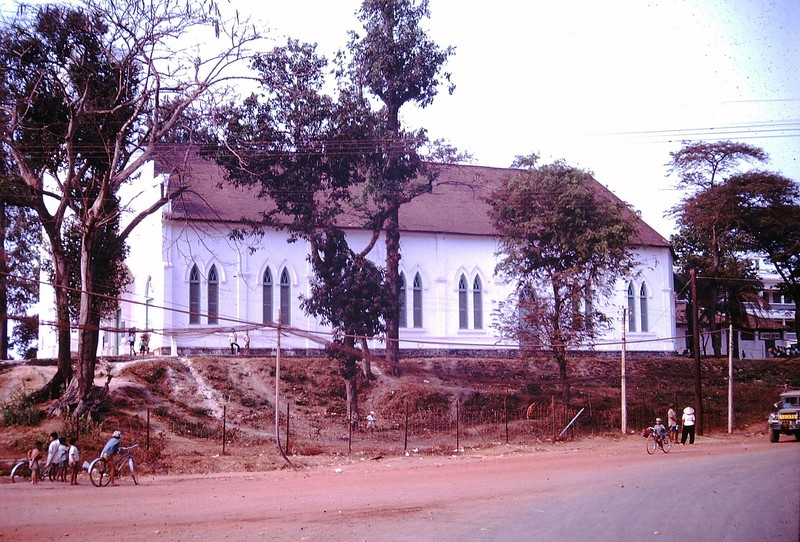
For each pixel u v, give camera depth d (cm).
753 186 6944
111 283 4428
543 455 3544
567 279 4734
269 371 4866
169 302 5003
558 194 4862
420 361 5522
